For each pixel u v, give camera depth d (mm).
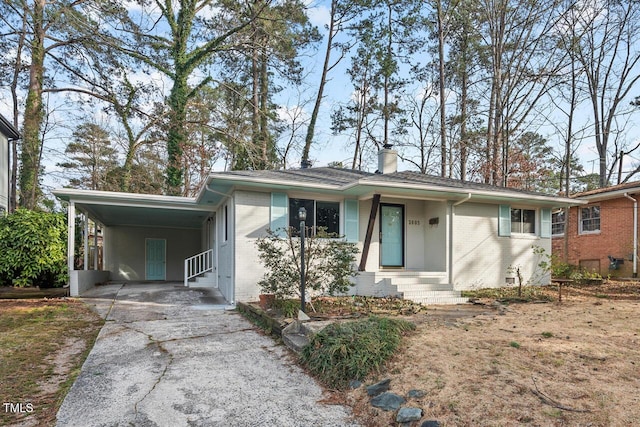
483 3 19141
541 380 3553
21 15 16891
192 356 5254
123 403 3807
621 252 14109
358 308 7629
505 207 11789
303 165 14258
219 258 11789
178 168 19547
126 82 19547
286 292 7219
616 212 14375
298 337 5660
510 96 19812
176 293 10758
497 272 11531
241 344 5809
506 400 3217
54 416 3570
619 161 22188
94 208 12297
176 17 20188
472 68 20828
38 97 17703
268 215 9422
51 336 6352
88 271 11773
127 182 21828
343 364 4238
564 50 18625
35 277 9859
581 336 5078
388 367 4195
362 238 10773
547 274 12250
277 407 3686
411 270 11438
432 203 11500
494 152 19609
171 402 3814
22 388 4262
